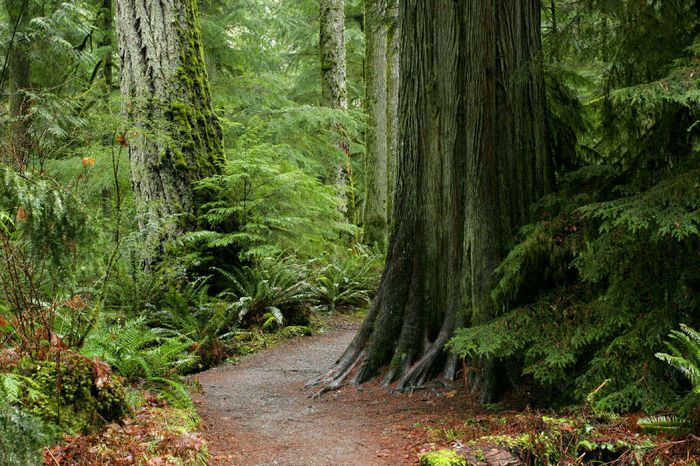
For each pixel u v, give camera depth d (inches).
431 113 275.0
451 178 267.6
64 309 217.0
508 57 255.8
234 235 398.9
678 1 231.5
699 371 154.0
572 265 213.0
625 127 253.6
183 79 403.5
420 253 279.0
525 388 234.2
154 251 372.5
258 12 701.9
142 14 392.2
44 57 507.2
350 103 982.4
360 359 280.8
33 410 157.8
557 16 292.2
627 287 196.9
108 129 251.3
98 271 193.6
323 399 259.4
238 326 381.4
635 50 236.5
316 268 519.8
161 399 222.4
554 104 277.1
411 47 281.6
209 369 321.1
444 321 268.5
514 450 166.4
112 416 180.7
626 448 157.8
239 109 667.4
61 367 173.2
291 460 188.1
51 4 522.3
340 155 607.2
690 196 172.4
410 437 204.1
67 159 370.3
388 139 722.8
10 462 121.8
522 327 216.2
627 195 215.3
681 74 169.5
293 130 558.9
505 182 252.4
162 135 335.6
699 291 188.2
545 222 222.7
